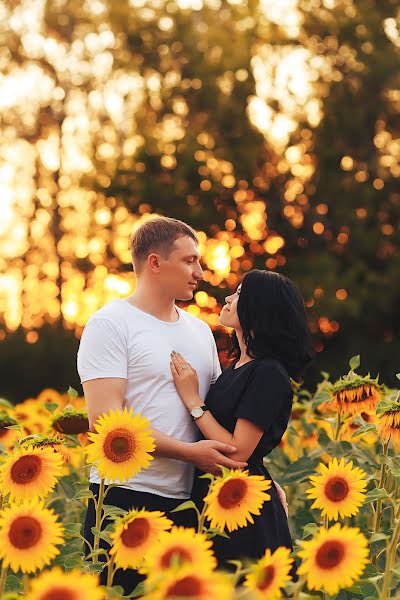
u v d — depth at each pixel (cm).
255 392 352
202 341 380
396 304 1981
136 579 347
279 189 2158
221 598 219
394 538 318
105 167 2155
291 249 2120
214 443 348
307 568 265
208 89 2177
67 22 2308
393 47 2192
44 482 325
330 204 2125
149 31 2250
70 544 369
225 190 2112
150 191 2050
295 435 516
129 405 359
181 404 361
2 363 1934
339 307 1934
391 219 2103
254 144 2145
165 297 371
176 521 358
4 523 281
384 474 392
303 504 488
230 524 297
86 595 227
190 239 373
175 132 2180
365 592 334
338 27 2169
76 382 1936
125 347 359
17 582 321
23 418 527
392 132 2178
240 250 2109
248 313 364
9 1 2312
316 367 1945
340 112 2153
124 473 309
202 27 2250
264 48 2208
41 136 2334
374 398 428
